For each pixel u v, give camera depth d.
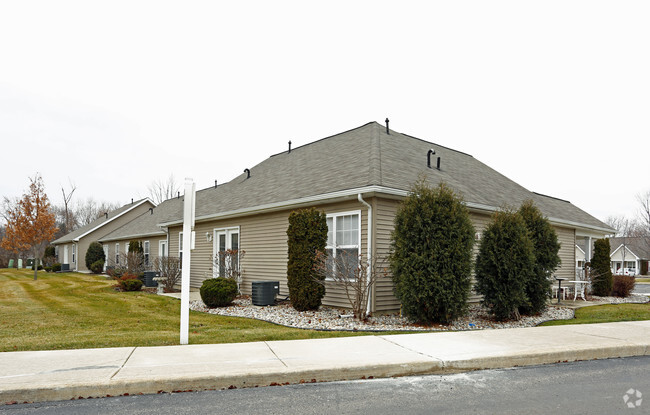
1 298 14.41
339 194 10.52
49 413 3.95
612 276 17.16
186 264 6.86
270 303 12.09
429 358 5.58
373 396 4.46
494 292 10.16
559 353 6.09
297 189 12.90
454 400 4.34
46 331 8.25
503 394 4.55
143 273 20.41
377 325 9.02
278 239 13.27
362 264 9.88
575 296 15.47
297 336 7.49
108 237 32.81
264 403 4.23
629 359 6.27
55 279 23.94
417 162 13.72
